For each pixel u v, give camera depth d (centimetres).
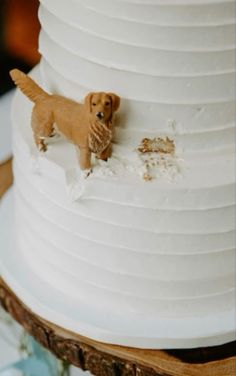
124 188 155
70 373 220
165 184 154
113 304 172
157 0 144
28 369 219
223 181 154
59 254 173
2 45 347
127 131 157
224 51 147
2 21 350
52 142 167
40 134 162
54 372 217
